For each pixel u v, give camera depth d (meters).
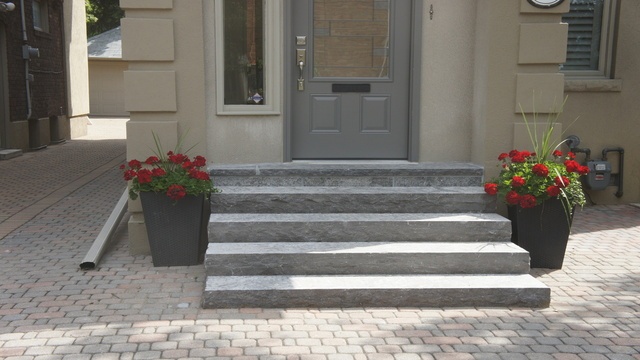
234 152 6.24
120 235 6.77
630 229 7.25
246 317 4.60
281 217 5.54
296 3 6.29
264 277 5.03
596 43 8.41
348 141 6.47
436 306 4.86
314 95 6.40
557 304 4.95
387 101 6.46
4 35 13.41
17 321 4.49
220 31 6.05
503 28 5.96
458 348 4.14
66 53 17.55
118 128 22.81
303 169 6.02
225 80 6.23
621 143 8.40
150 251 6.04
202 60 5.90
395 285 4.89
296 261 5.09
